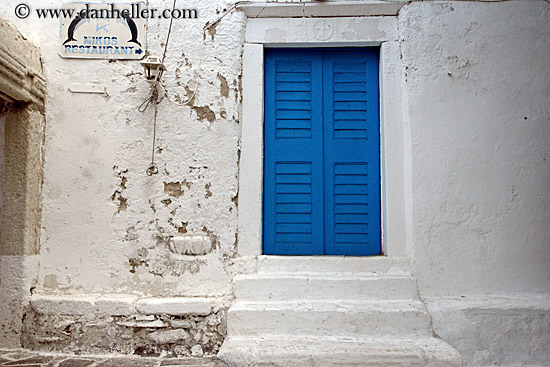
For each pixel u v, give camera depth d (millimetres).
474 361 3150
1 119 3455
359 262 3477
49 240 3518
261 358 2799
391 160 3625
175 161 3592
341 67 3859
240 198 3607
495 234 3449
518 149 3520
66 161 3578
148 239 3523
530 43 3613
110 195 3557
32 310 3355
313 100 3838
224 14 3732
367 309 3166
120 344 3299
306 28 3770
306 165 3787
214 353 3279
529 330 3201
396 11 3732
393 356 2799
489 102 3559
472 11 3646
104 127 3609
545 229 3457
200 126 3625
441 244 3443
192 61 3682
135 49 3680
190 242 3484
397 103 3674
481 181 3492
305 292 3348
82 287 3482
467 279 3414
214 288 3471
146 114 3623
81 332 3312
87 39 3676
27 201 3414
